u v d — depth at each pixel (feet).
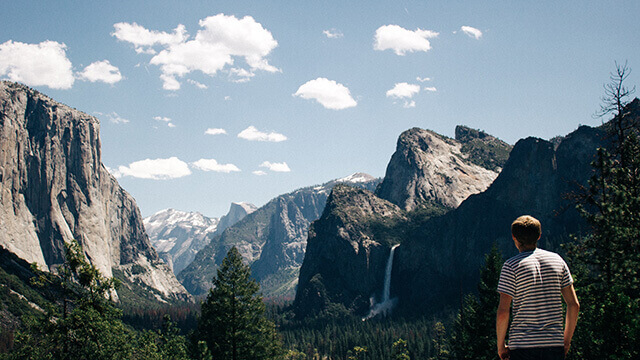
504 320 33.12
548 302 31.86
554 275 32.22
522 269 32.63
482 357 179.22
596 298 88.22
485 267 193.06
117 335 127.54
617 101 107.34
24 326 115.65
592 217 107.24
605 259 99.14
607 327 76.33
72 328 115.96
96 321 118.52
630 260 94.68
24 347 113.60
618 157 111.45
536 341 31.35
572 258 106.52
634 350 73.26
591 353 82.02
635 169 107.55
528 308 32.09
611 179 109.81
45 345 114.52
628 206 100.68
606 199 108.88
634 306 74.84
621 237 98.22
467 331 194.90
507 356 33.78
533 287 32.07
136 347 175.52
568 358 86.99
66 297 122.72
